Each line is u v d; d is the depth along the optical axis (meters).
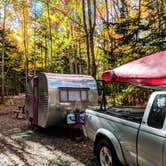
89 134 6.62
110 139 5.61
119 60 13.87
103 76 6.25
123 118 5.40
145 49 12.22
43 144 9.42
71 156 7.78
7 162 7.29
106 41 19.70
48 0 23.36
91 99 11.52
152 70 5.23
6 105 27.00
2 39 31.75
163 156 4.20
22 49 36.81
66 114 10.87
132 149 4.98
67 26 27.80
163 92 4.62
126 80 5.66
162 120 4.41
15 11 30.98
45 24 32.16
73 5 25.67
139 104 13.85
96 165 6.89
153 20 12.86
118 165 5.64
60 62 33.59
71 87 11.11
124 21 13.11
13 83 47.31
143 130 4.71
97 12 24.02
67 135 11.05
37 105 11.80
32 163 7.16
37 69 43.19
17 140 10.15
